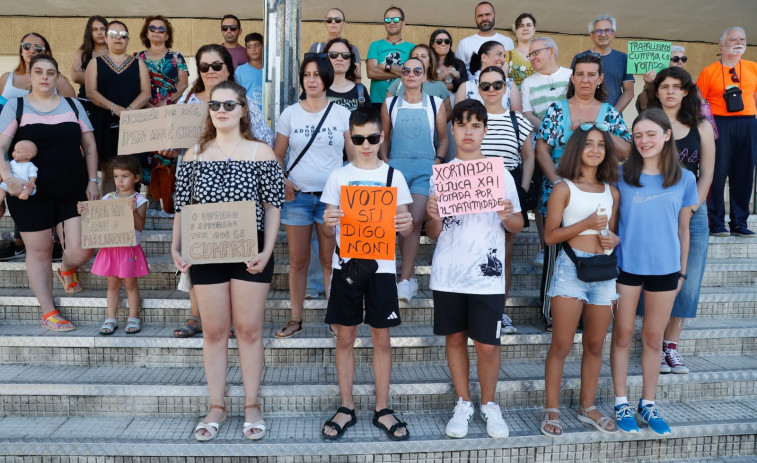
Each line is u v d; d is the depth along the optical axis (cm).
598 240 304
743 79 490
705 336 395
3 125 353
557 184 311
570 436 313
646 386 326
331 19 511
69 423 319
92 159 384
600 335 309
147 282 418
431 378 346
